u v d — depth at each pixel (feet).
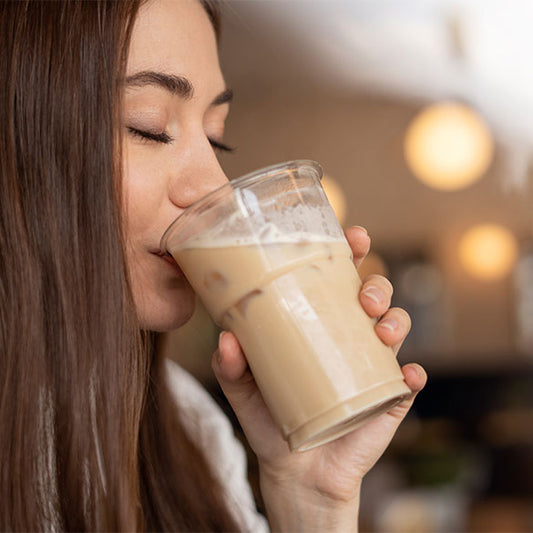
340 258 2.94
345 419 2.73
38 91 3.14
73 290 3.12
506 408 22.95
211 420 4.92
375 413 3.08
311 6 18.99
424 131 18.71
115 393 3.08
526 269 27.71
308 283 2.82
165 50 3.27
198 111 3.42
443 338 27.14
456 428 20.03
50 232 3.14
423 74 24.21
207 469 4.51
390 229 27.20
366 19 20.08
